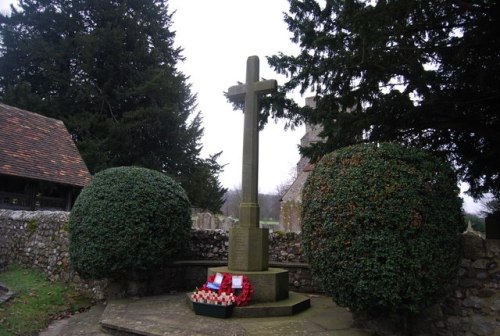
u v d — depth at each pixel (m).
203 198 22.64
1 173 11.06
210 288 5.70
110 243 6.22
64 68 20.84
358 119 6.20
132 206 6.41
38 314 5.75
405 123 6.07
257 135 6.58
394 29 5.22
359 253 4.06
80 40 19.75
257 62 6.77
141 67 22.00
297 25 6.76
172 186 7.10
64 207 13.68
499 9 4.64
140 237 6.35
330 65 6.10
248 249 6.07
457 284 4.50
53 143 14.73
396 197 4.05
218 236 8.49
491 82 5.29
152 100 20.97
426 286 3.96
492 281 4.30
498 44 5.11
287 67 6.77
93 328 5.21
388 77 6.10
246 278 5.65
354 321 4.93
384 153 4.38
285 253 7.99
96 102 20.50
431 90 5.77
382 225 4.03
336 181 4.37
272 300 5.77
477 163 6.39
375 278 3.98
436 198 4.12
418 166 4.28
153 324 4.94
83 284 7.18
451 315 4.49
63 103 19.94
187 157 22.55
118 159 20.39
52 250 8.04
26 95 18.67
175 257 7.11
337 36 5.88
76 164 14.59
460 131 6.02
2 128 13.30
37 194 12.84
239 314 5.33
